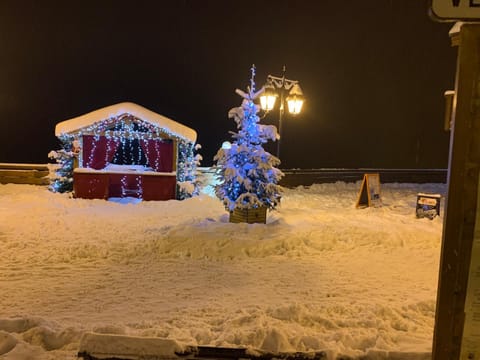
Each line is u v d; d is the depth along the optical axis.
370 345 3.52
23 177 12.88
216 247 7.11
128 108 11.75
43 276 5.81
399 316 4.41
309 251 7.21
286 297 5.14
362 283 5.74
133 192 11.79
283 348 3.03
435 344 2.20
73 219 9.05
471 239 2.09
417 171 17.31
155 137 11.89
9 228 8.09
